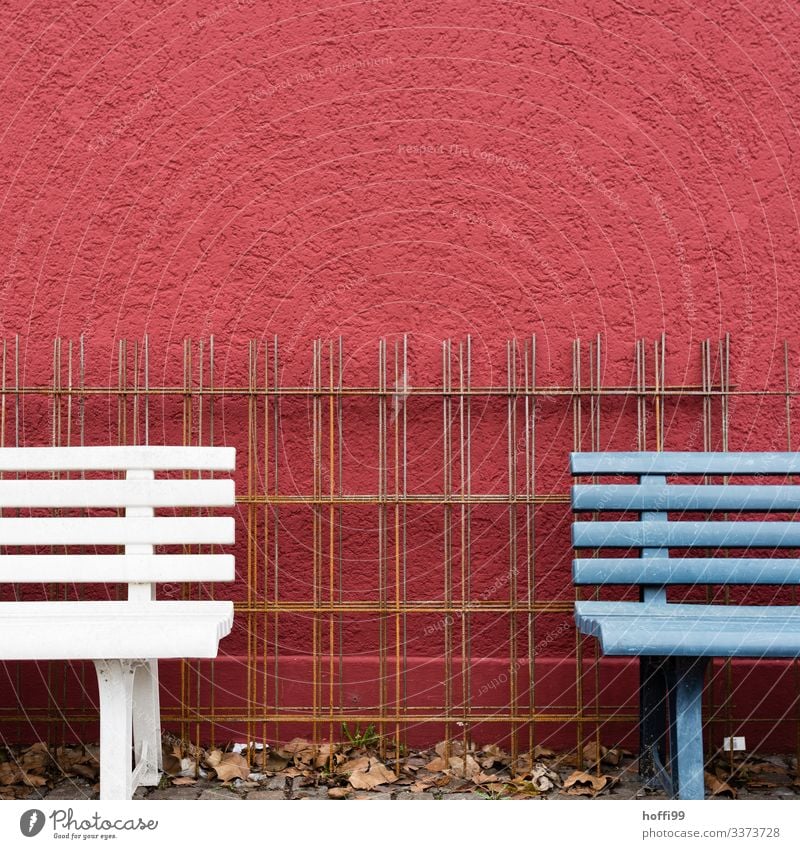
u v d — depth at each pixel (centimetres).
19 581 264
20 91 320
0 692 308
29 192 319
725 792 271
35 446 315
